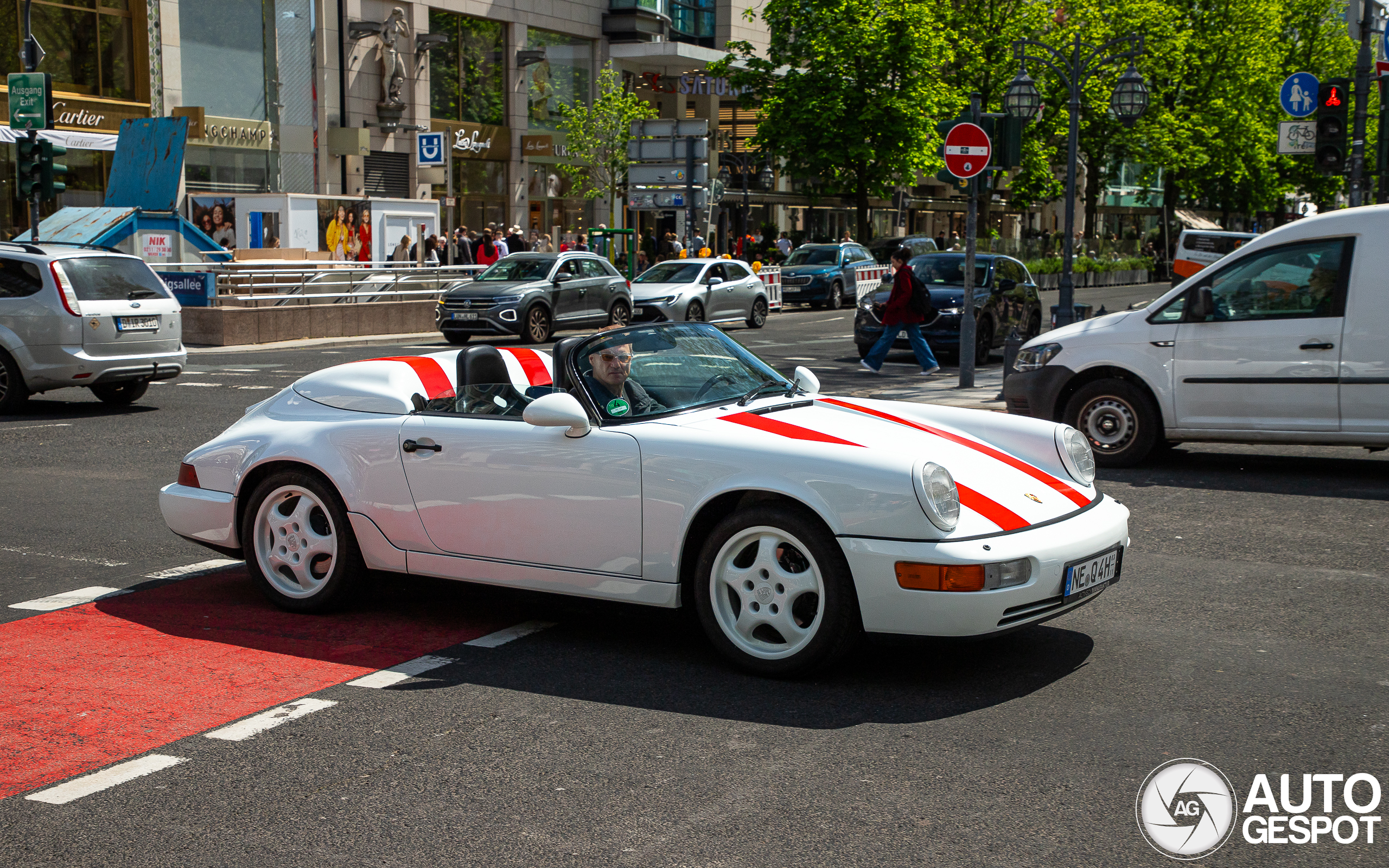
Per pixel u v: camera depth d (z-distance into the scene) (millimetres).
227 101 33344
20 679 5098
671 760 4191
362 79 37344
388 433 5809
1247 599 6262
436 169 39719
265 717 4645
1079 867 3416
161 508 6457
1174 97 53312
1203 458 10719
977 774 4047
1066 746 4293
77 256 13836
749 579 5035
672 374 5652
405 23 38438
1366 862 3461
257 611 6156
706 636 5652
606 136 41094
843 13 39656
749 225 50469
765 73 41906
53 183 21062
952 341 19031
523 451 5453
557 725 4535
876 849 3518
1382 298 9125
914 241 41156
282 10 34781
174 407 14484
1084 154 53969
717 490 5012
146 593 6508
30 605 6258
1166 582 6609
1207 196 64188
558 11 44000
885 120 39469
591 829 3668
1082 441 5805
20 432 12453
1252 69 52844
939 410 6055
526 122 43219
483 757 4242
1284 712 4633
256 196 27094
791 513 4883
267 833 3668
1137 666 5191
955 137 14664
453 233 34812
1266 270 9609
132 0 30844
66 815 3812
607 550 5297
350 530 5926
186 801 3902
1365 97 16750
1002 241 48594
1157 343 9953
